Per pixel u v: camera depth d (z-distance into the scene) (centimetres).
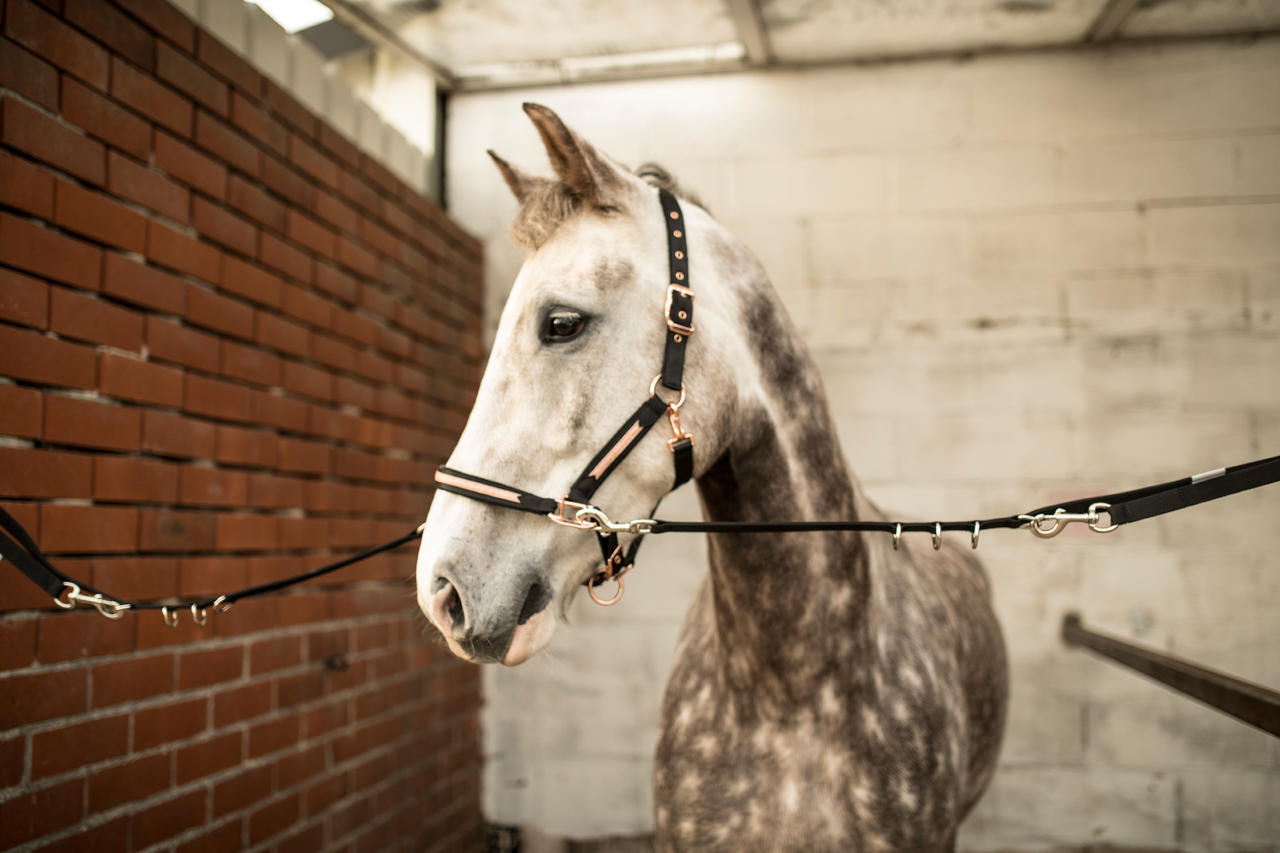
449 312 258
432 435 246
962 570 181
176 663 144
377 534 214
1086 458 250
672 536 265
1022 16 242
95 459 129
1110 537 247
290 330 179
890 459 257
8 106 115
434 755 240
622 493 89
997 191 260
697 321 93
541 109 86
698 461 91
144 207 140
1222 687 133
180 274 148
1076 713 245
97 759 128
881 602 113
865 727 104
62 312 124
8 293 115
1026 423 253
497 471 85
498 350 89
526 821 268
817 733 103
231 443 160
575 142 88
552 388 87
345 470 200
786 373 103
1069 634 236
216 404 156
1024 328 255
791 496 102
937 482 255
